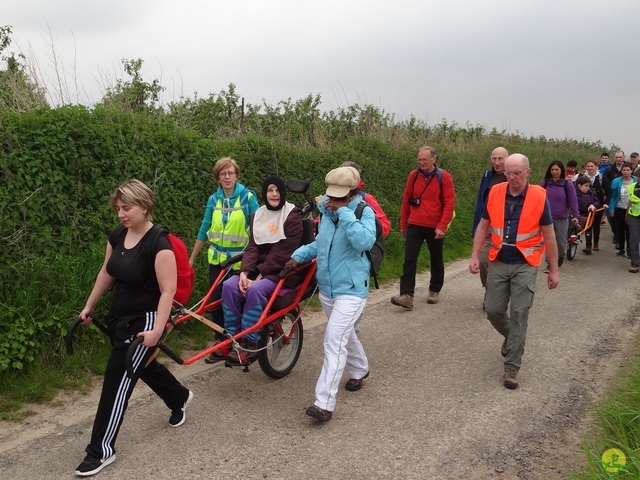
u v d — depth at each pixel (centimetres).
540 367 581
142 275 381
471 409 481
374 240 461
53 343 534
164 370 430
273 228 519
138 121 741
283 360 581
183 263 396
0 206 548
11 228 554
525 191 527
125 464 387
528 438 434
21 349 500
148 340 371
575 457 404
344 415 466
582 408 487
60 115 628
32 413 460
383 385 530
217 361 580
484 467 392
